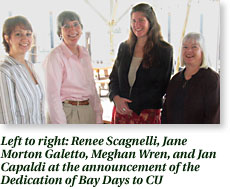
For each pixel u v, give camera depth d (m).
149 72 1.64
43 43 1.81
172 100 1.58
